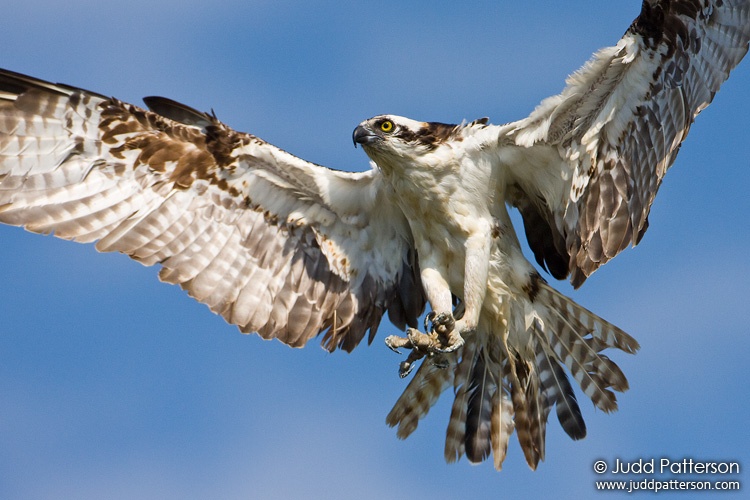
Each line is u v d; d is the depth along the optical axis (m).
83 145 13.84
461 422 14.38
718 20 12.73
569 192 13.37
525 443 14.10
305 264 14.54
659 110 12.88
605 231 13.22
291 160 14.03
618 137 13.02
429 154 13.55
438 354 13.52
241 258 14.26
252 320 14.23
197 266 14.05
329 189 14.23
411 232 14.60
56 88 13.81
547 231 14.09
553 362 14.01
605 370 13.72
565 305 13.69
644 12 12.43
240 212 14.28
